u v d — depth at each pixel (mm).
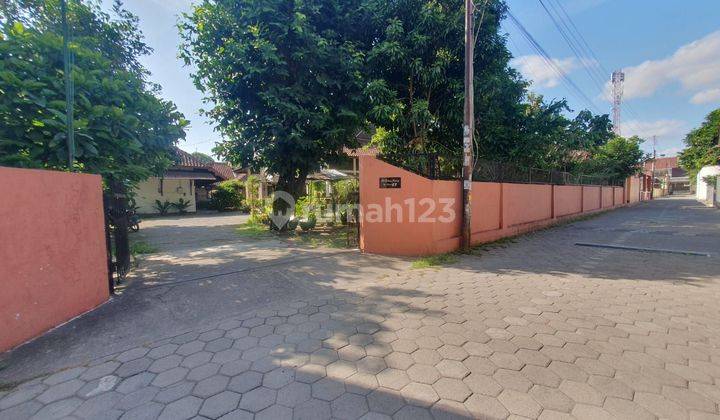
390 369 2627
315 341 3127
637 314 3668
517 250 7441
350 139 9984
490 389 2344
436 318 3631
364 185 7180
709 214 15664
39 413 2168
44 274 3262
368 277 5348
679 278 5078
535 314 3705
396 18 8266
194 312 3875
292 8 8195
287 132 8438
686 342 3006
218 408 2178
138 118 5324
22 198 3031
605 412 2084
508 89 9523
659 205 23750
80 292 3727
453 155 8477
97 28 6512
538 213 11023
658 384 2371
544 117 9859
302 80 8531
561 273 5469
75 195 3656
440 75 8320
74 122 4066
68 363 2762
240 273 5539
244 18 8141
